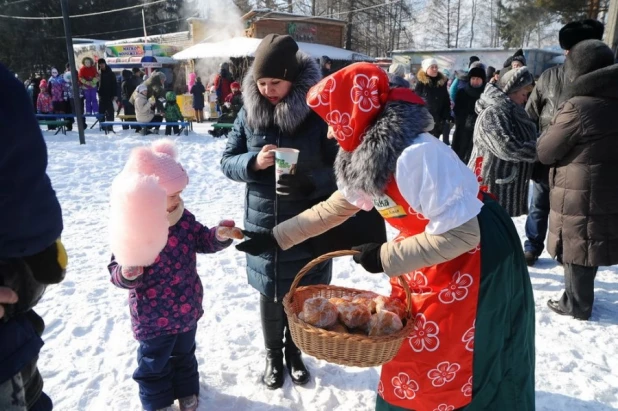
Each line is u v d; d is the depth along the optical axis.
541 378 2.84
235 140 2.69
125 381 2.76
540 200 4.44
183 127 12.88
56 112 12.89
